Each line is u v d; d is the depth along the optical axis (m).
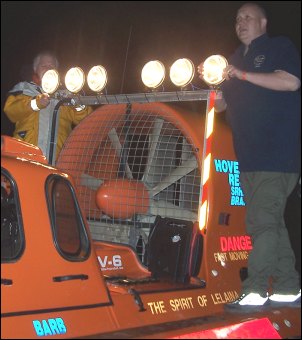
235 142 4.79
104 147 5.50
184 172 5.25
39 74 6.04
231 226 4.97
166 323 3.88
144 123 5.41
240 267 4.97
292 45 4.71
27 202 3.57
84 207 5.45
